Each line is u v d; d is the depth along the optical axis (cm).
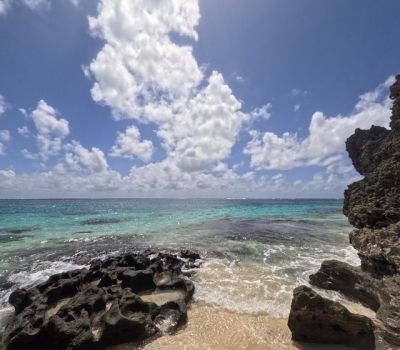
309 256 1614
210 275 1291
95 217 3894
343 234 2334
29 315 832
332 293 1026
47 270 1362
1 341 734
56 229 2630
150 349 720
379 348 641
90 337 727
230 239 2131
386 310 731
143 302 884
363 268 985
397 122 1862
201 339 761
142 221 3378
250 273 1315
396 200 1332
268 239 2125
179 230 2595
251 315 902
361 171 2191
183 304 923
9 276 1274
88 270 1224
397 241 907
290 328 754
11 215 4159
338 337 720
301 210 5712
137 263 1318
